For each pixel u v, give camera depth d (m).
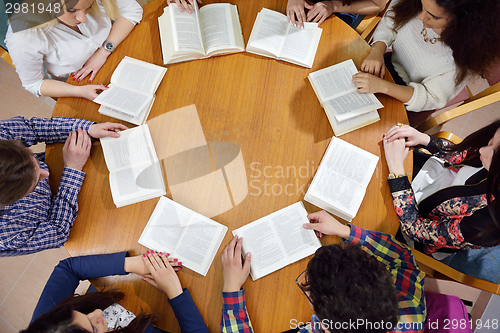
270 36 1.40
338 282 0.81
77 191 1.23
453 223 1.13
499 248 1.30
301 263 1.16
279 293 1.14
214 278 1.16
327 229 1.16
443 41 1.26
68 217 1.20
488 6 1.06
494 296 1.81
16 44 1.26
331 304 0.80
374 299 0.79
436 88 1.41
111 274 1.16
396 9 1.42
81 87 1.34
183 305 1.10
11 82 2.13
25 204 1.13
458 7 1.09
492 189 0.99
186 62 1.40
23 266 1.93
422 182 1.43
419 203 1.34
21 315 1.87
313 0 1.62
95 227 1.22
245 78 1.38
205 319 1.13
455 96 1.49
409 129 1.28
